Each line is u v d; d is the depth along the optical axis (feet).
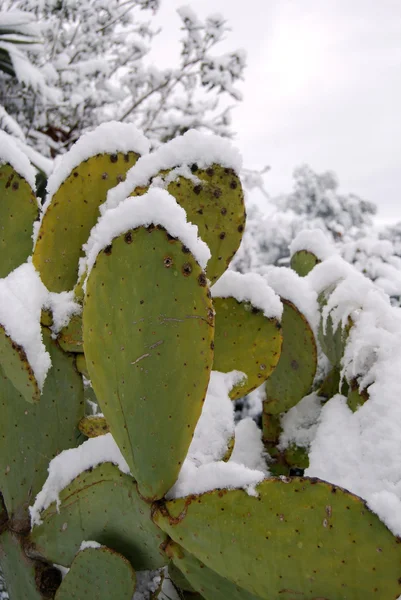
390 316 3.55
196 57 10.89
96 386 2.85
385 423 3.10
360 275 3.95
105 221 2.78
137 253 2.68
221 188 3.10
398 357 3.33
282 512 2.48
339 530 2.38
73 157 3.34
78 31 10.70
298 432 4.23
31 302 3.38
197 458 3.19
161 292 2.68
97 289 2.77
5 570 3.57
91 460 3.11
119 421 2.79
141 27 11.10
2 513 3.55
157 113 11.28
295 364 4.09
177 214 2.68
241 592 2.69
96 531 3.08
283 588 2.47
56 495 3.25
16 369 3.27
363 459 3.08
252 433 4.47
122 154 3.36
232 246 3.20
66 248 3.46
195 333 2.68
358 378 3.42
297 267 5.10
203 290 2.67
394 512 2.34
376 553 2.33
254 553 2.50
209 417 3.36
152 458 2.73
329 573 2.39
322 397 4.32
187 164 3.06
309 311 4.07
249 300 3.55
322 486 2.44
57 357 3.46
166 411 2.71
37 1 9.64
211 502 2.62
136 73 11.28
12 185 3.64
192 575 2.79
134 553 3.01
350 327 3.59
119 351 2.75
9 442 3.45
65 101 9.75
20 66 8.02
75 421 3.51
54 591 3.40
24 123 9.43
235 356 3.59
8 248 3.72
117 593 2.94
